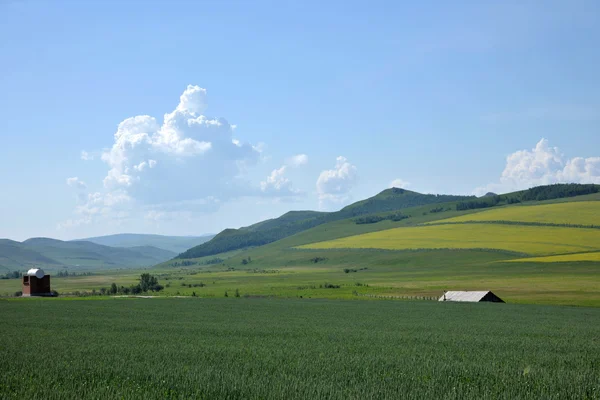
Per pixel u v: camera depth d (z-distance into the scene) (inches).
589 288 4143.7
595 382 794.8
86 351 1133.1
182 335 1566.2
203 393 693.3
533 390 730.8
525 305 3221.0
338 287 5142.7
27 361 962.7
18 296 4402.1
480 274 6003.9
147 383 754.2
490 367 937.5
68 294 4771.2
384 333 1681.8
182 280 7810.0
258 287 5526.6
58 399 660.1
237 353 1111.6
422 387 743.7
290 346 1277.1
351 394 687.7
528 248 7426.2
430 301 3572.8
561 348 1306.6
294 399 660.1
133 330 1729.8
